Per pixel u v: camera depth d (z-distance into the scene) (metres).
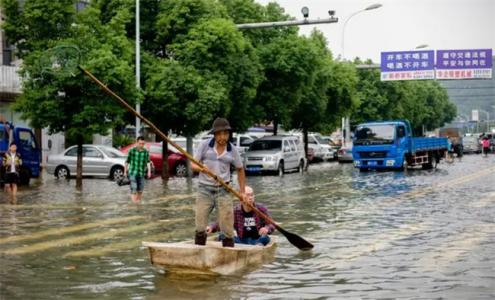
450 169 37.72
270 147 34.25
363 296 7.96
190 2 29.81
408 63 52.94
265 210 10.89
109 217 15.84
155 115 29.47
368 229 13.77
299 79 36.97
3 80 33.22
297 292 8.18
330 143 54.56
